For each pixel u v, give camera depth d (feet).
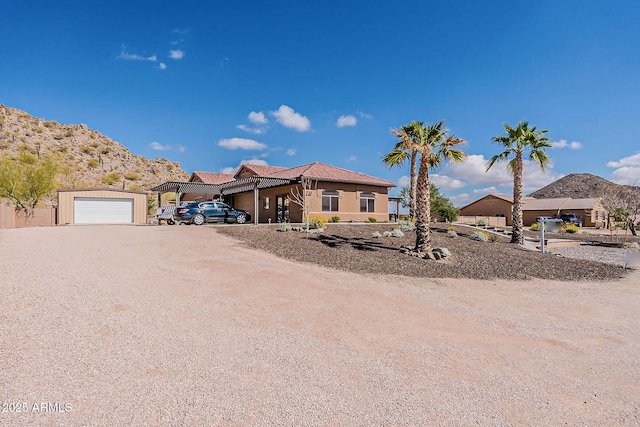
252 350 13.64
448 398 10.93
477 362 13.85
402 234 53.06
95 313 16.37
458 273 33.04
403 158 45.34
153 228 53.06
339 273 29.63
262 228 55.21
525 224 154.20
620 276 37.42
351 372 12.32
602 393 11.84
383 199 90.27
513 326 18.80
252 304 19.54
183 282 23.07
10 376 10.63
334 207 79.82
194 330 15.26
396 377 12.14
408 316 19.35
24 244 34.04
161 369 11.69
